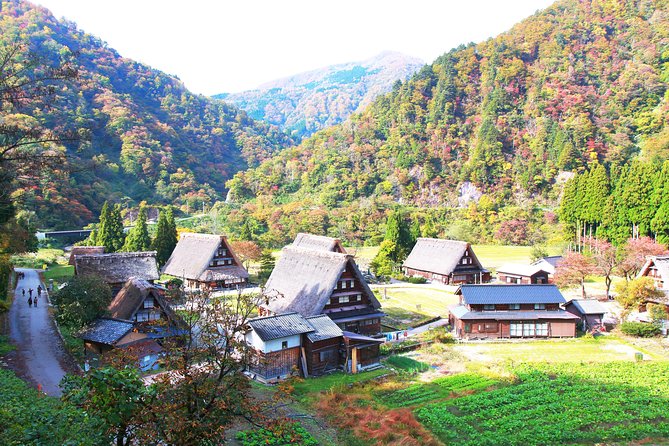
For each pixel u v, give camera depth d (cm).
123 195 12875
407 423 2872
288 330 3709
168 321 2138
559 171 12200
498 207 12050
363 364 4019
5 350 3406
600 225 8206
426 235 10094
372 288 7219
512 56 15575
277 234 10712
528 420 2917
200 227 10881
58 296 3759
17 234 3916
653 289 5166
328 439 2638
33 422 1605
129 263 5494
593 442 2666
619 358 4175
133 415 1602
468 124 14325
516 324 4875
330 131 16462
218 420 1736
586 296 6378
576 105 13525
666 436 2722
